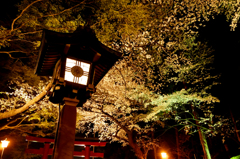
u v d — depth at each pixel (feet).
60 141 8.09
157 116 45.57
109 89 39.93
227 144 58.29
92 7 19.48
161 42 29.86
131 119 47.01
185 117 51.57
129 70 37.70
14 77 31.94
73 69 9.67
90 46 10.31
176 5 27.71
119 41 31.01
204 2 26.68
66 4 19.44
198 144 62.59
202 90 39.17
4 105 27.40
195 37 42.52
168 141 72.18
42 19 18.12
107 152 76.84
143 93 40.37
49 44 9.30
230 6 25.35
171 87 47.52
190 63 38.58
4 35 15.65
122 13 19.75
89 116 43.45
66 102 9.32
